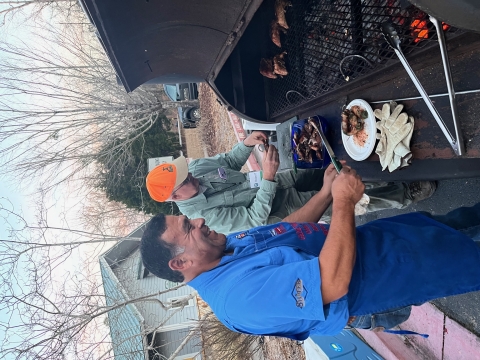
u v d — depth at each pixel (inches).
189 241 52.9
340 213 45.3
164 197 80.4
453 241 51.8
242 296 46.3
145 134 335.3
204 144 330.6
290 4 70.3
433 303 99.7
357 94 68.1
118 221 296.7
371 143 61.8
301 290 41.8
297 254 48.1
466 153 46.5
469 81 45.6
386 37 50.1
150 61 72.3
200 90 312.2
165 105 264.1
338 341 135.9
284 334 50.7
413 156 56.1
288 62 83.8
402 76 56.5
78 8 223.9
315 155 81.2
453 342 92.4
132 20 57.5
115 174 268.8
